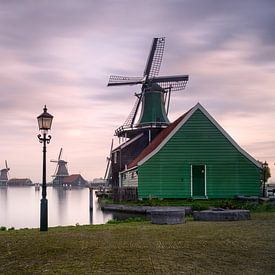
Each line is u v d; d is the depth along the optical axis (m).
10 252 10.82
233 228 14.52
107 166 80.94
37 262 9.66
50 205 55.38
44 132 15.80
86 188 188.00
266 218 18.64
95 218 30.69
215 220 17.89
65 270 8.84
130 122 55.69
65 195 104.19
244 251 10.36
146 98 54.72
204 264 9.19
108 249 10.79
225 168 34.25
